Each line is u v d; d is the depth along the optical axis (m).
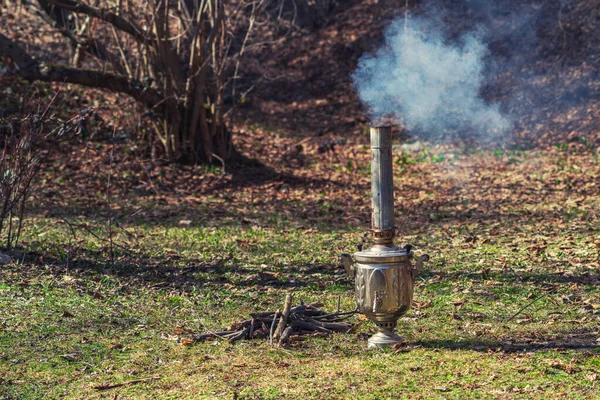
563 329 5.88
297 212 12.77
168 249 9.43
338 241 10.24
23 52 14.91
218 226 11.40
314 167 17.44
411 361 5.09
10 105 15.91
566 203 12.71
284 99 23.12
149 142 16.20
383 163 5.48
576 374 4.66
